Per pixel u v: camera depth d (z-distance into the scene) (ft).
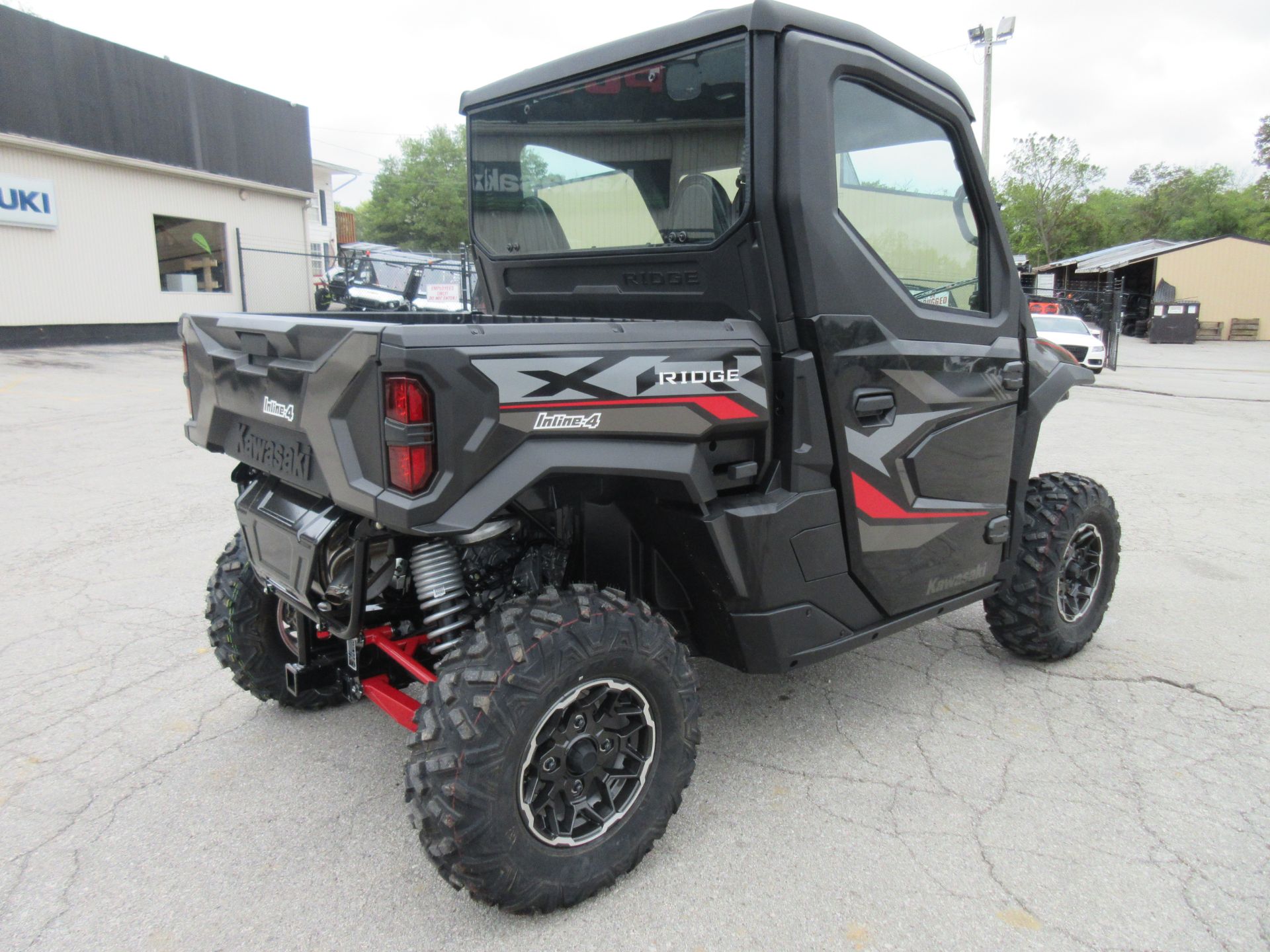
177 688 11.95
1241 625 14.62
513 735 6.87
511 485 6.81
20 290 55.36
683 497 8.14
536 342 6.94
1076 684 12.35
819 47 8.20
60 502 21.57
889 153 9.24
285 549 8.04
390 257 70.03
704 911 7.68
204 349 9.25
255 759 10.16
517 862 7.07
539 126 10.39
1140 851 8.54
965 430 10.34
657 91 8.96
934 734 10.85
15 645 13.28
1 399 37.47
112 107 58.75
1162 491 24.61
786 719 11.22
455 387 6.46
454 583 8.07
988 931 7.43
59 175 56.75
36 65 53.88
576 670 7.16
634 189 9.41
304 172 76.48
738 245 8.46
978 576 11.21
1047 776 9.91
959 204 10.32
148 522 19.93
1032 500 12.22
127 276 61.82
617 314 10.14
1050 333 65.98
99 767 9.95
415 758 6.93
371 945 7.25
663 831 8.13
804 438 8.59
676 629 9.46
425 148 220.02
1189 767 10.14
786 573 8.73
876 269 9.05
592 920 7.57
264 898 7.80
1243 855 8.48
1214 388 55.36
